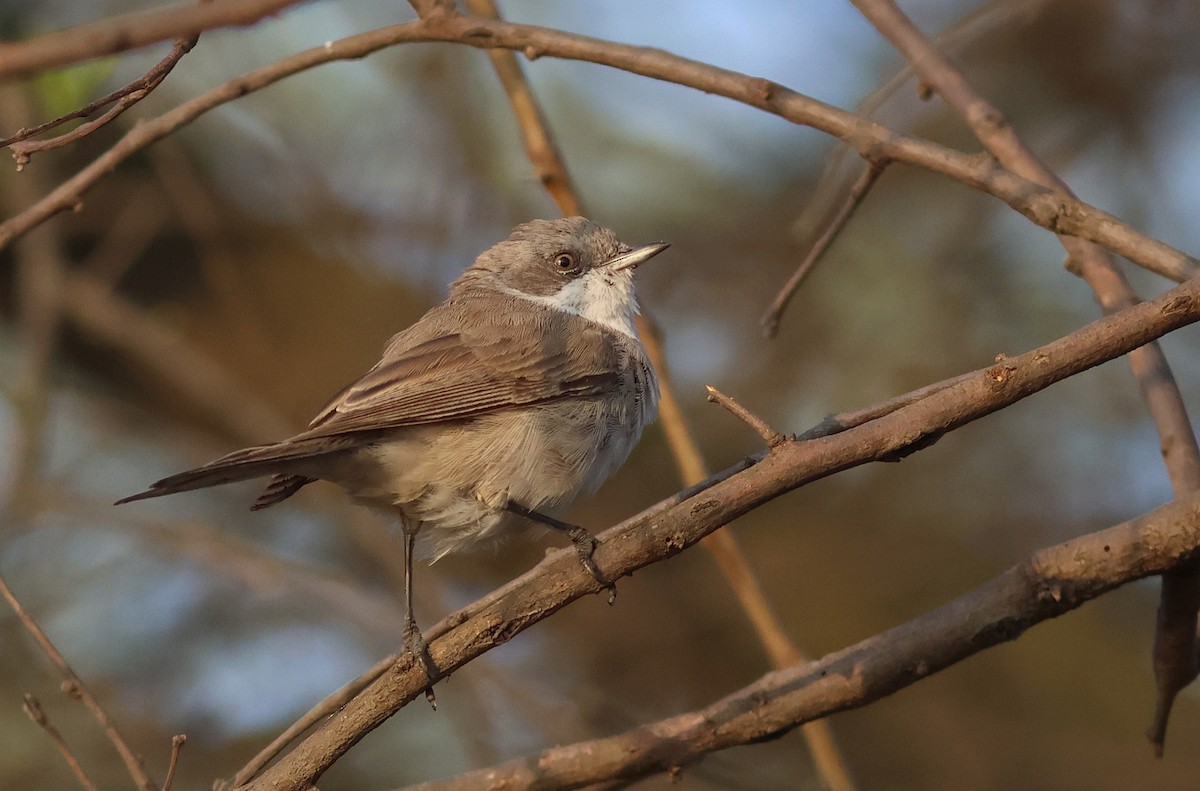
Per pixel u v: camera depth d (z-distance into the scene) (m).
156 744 12.45
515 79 9.42
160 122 7.52
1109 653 14.02
